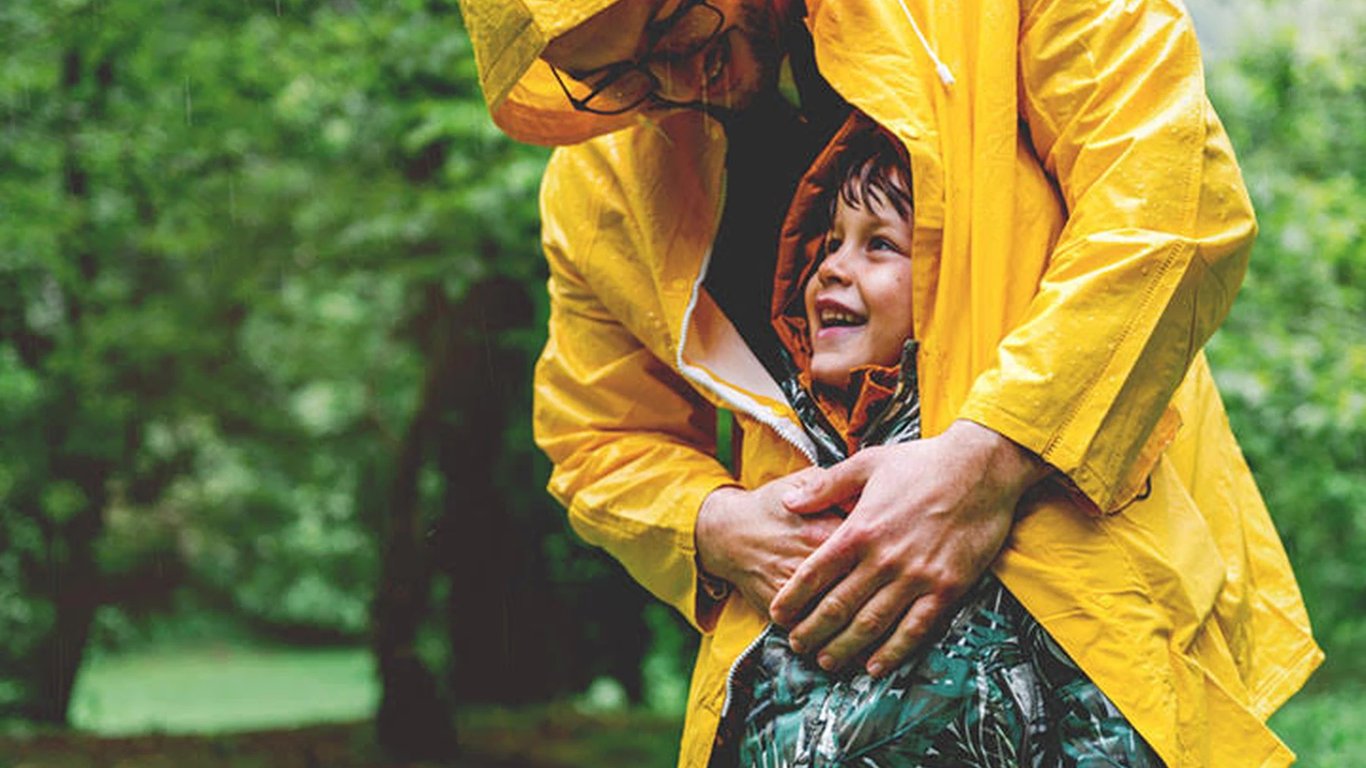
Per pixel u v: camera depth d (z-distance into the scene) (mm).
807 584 1737
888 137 1907
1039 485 1761
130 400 8805
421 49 6637
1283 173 7547
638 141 2066
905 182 1892
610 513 2098
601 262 2090
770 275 2109
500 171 6254
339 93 7199
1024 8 1841
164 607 14422
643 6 1831
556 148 2250
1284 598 2000
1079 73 1791
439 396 7438
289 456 12156
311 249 7824
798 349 2018
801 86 2094
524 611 8383
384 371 11383
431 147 7129
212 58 7180
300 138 7910
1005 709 1711
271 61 7090
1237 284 1772
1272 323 6887
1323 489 7086
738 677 1920
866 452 1776
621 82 1925
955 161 1789
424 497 8648
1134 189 1728
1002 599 1749
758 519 1888
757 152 2139
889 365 1903
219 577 17750
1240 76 7637
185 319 8633
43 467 8758
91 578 9695
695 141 2045
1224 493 1979
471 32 1811
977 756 1712
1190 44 1806
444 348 7441
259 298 8578
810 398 1972
